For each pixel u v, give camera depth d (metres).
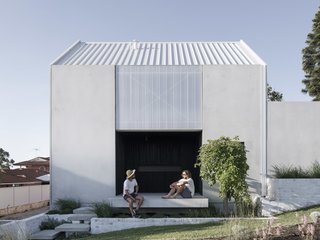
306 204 11.67
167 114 13.04
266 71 13.06
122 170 14.59
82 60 14.20
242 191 10.93
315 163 12.88
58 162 12.90
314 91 25.41
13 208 16.81
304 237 6.64
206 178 11.39
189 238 7.88
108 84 13.09
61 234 10.80
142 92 13.09
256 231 6.66
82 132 12.97
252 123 12.98
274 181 11.99
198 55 15.29
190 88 13.09
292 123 13.02
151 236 8.52
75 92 13.08
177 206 11.53
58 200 12.59
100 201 12.70
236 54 15.38
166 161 15.66
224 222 9.91
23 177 20.66
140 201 11.30
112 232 10.05
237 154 11.12
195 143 15.51
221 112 13.01
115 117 13.02
